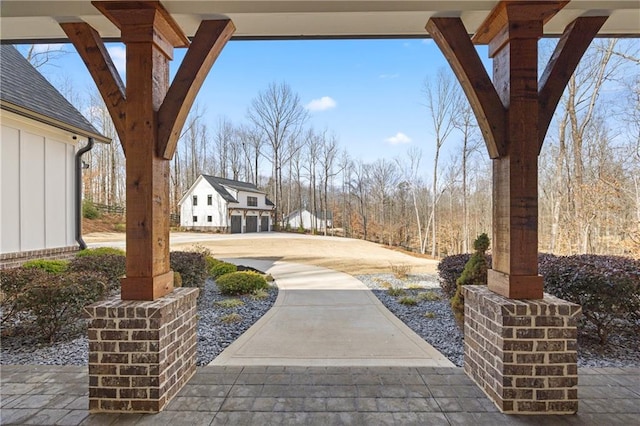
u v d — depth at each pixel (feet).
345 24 10.03
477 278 13.46
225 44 9.86
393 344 13.12
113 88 8.89
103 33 10.11
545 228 60.85
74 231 26.35
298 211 128.16
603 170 46.73
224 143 126.93
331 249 61.82
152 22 8.56
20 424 7.74
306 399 8.79
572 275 12.62
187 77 9.02
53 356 12.14
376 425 7.68
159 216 9.02
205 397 8.88
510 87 8.57
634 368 10.66
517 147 8.53
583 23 9.08
